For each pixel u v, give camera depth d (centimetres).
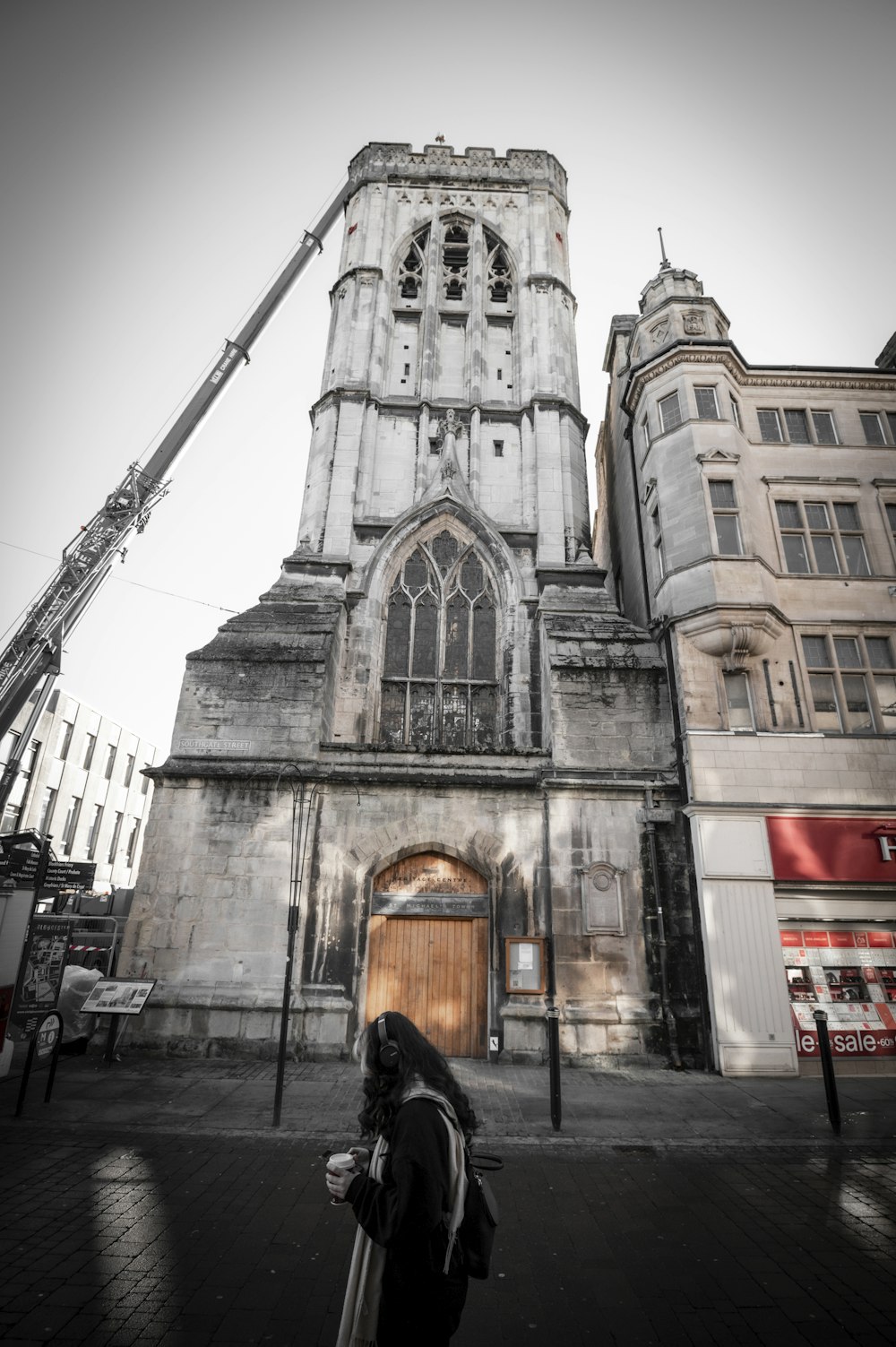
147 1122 902
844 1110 1038
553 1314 484
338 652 1845
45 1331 447
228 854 1451
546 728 1728
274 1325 461
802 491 1784
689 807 1452
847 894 1400
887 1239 602
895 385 1900
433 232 2675
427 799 1511
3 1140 823
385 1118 288
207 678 1603
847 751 1508
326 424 2295
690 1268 550
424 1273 243
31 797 3809
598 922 1424
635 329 2075
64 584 1986
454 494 2127
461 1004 1409
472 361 2430
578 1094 1111
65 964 1221
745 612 1567
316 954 1390
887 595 1684
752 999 1327
